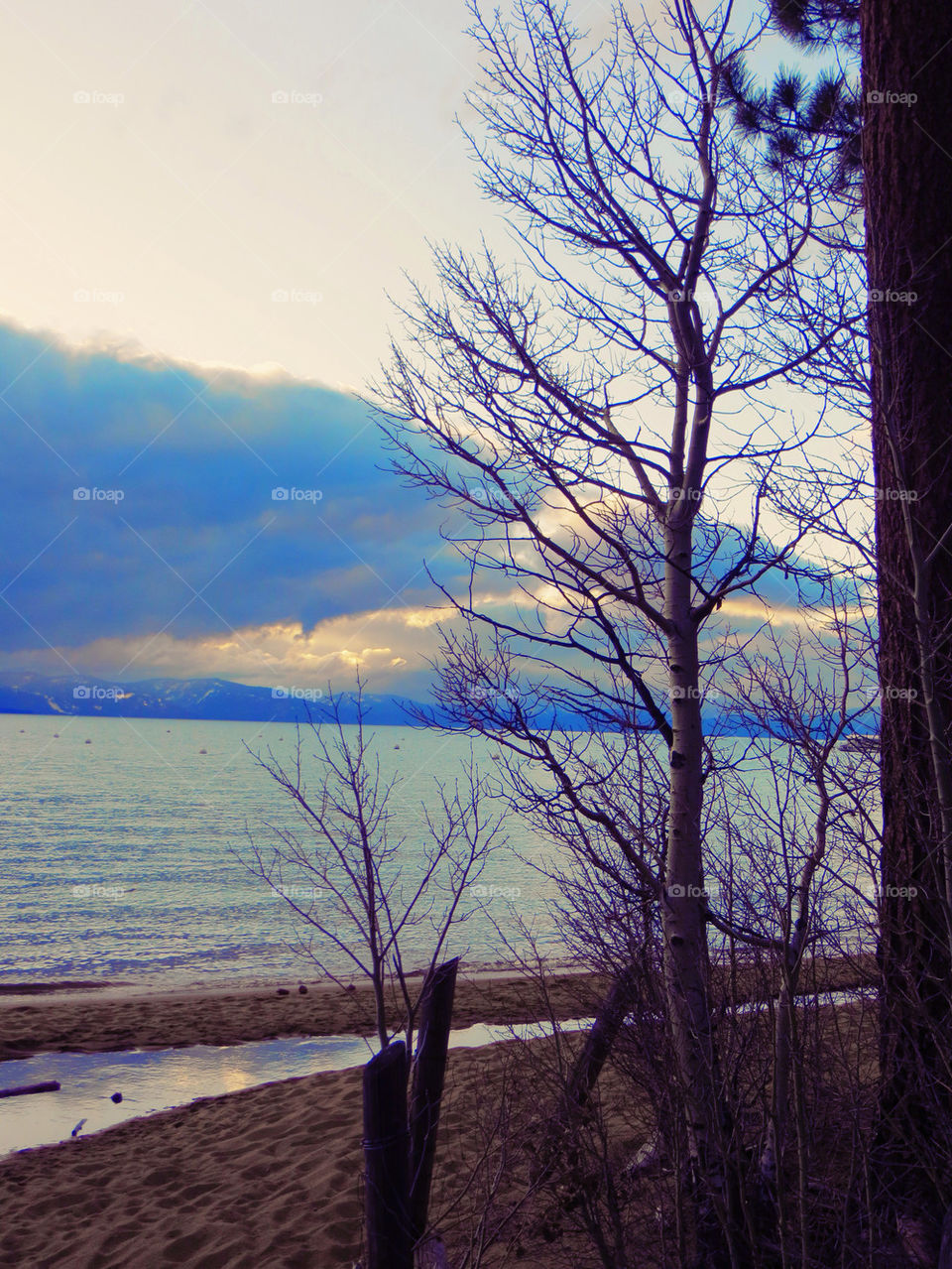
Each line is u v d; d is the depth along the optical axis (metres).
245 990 16.86
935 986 3.83
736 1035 3.82
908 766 3.91
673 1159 3.52
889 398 3.96
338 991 15.89
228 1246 5.45
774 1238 3.65
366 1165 3.15
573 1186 3.87
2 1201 6.76
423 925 19.44
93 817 56.34
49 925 25.56
